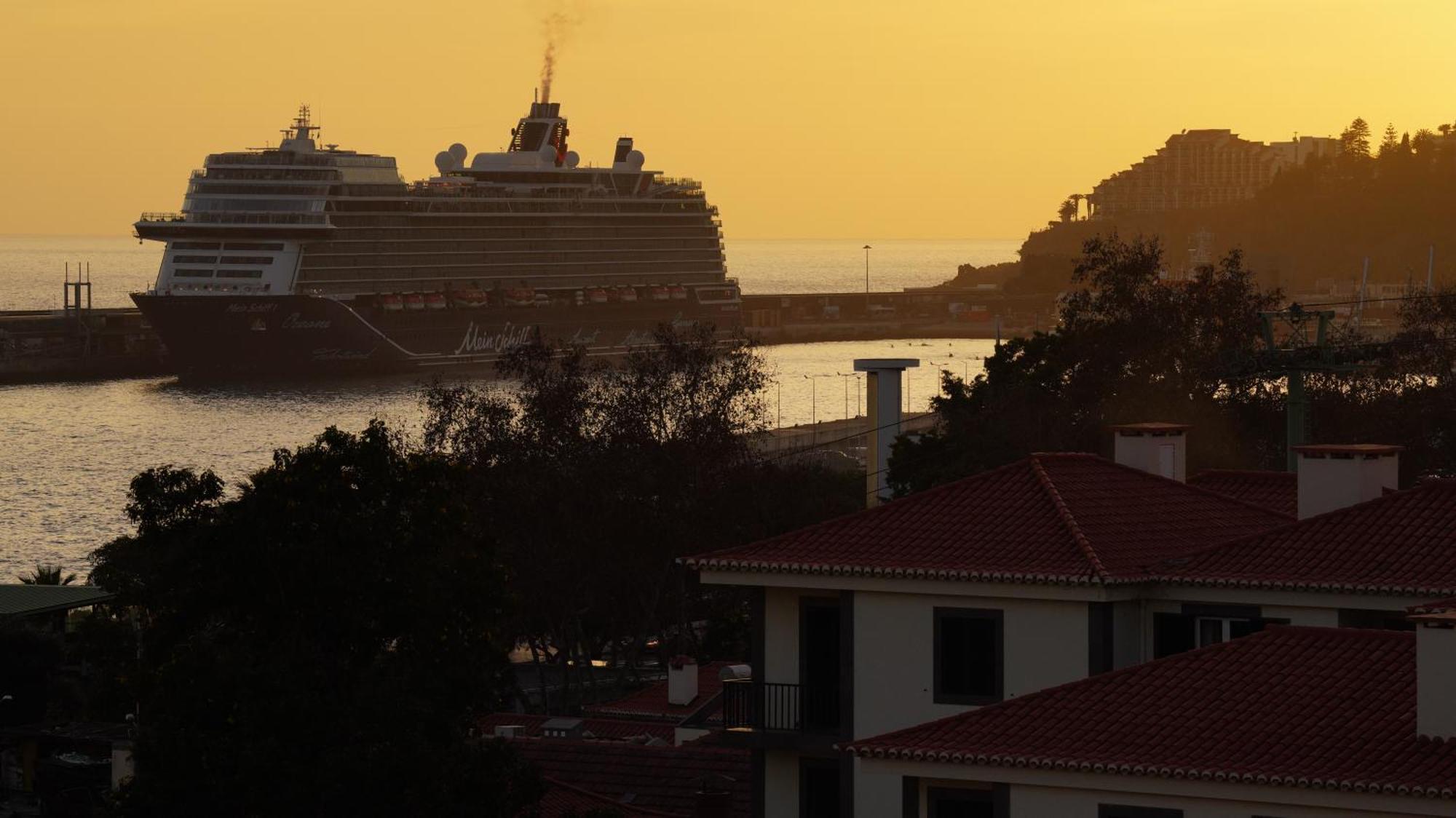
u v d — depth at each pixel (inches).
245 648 3398.1
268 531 3459.6
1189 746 2539.4
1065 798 2556.6
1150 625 3159.5
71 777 5324.8
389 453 3582.7
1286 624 3038.9
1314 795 2401.6
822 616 3339.1
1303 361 6958.7
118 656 4067.4
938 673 3206.2
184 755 3280.0
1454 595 2967.5
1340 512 3243.1
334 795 3221.0
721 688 5492.1
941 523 3358.8
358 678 3457.2
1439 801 2327.8
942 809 2652.6
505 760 3395.7
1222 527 3474.4
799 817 3373.5
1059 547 3223.4
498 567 3673.7
